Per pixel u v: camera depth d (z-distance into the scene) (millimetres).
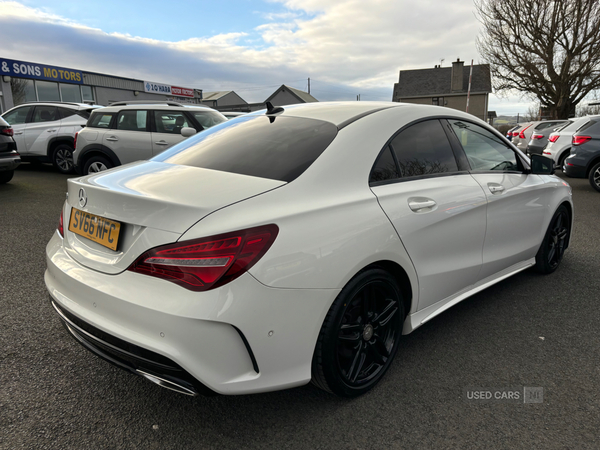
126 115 7676
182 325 1550
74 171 9602
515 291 3523
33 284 3451
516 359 2525
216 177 1947
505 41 24953
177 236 1586
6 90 18516
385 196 2137
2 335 2662
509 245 3168
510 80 25766
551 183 3648
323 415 2033
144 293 1619
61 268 1955
